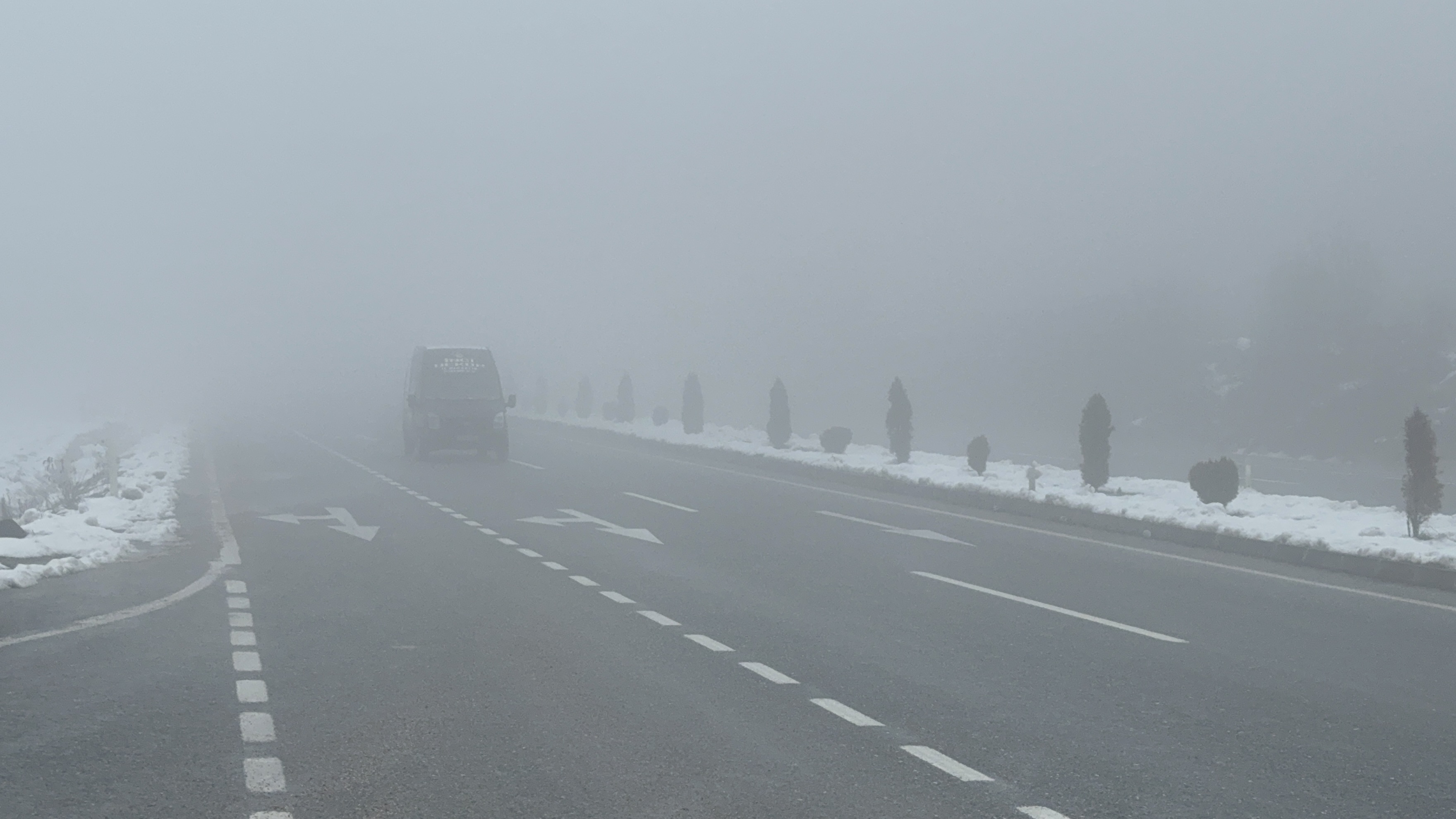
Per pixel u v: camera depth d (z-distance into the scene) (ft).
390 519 61.21
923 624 33.55
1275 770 19.52
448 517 62.39
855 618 34.42
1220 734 21.84
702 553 49.01
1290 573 43.65
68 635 31.48
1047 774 19.21
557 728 22.11
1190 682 26.23
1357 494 76.69
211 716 22.99
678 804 17.60
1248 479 67.36
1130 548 50.62
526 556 47.88
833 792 18.21
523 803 17.63
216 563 45.85
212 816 16.98
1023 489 68.44
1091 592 39.32
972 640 31.19
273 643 30.53
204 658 28.58
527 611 35.42
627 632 32.12
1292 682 26.25
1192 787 18.52
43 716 22.94
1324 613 35.32
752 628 32.81
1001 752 20.52
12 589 39.70
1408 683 26.23
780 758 20.13
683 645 30.37
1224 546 50.42
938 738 21.52
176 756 20.15
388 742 21.11
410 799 17.80
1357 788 18.53
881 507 67.82
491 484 81.25
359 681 26.11
